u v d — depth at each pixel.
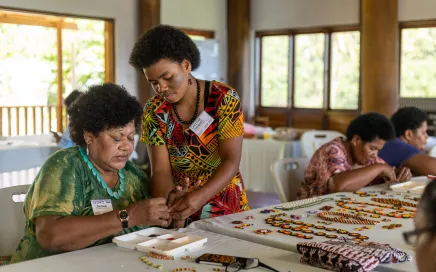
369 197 2.63
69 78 10.12
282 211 2.29
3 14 8.69
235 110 2.19
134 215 1.72
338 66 9.40
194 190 2.07
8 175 4.75
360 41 8.80
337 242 1.65
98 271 1.50
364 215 2.21
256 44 10.35
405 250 1.71
